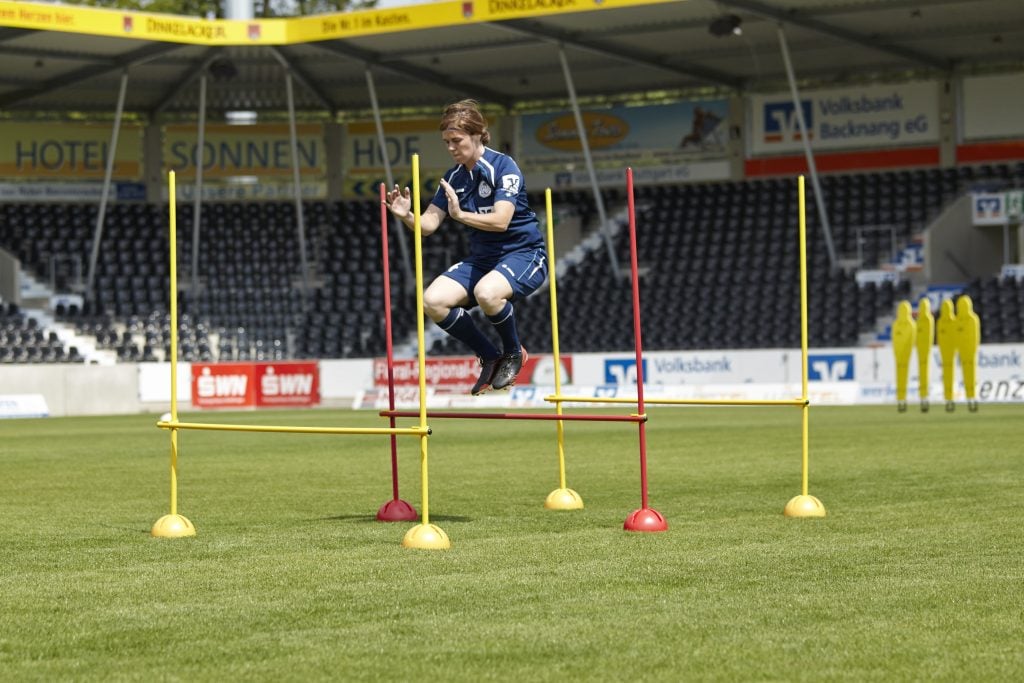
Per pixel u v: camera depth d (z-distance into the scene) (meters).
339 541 8.92
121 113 41.41
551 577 7.25
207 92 45.88
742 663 5.21
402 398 38.25
